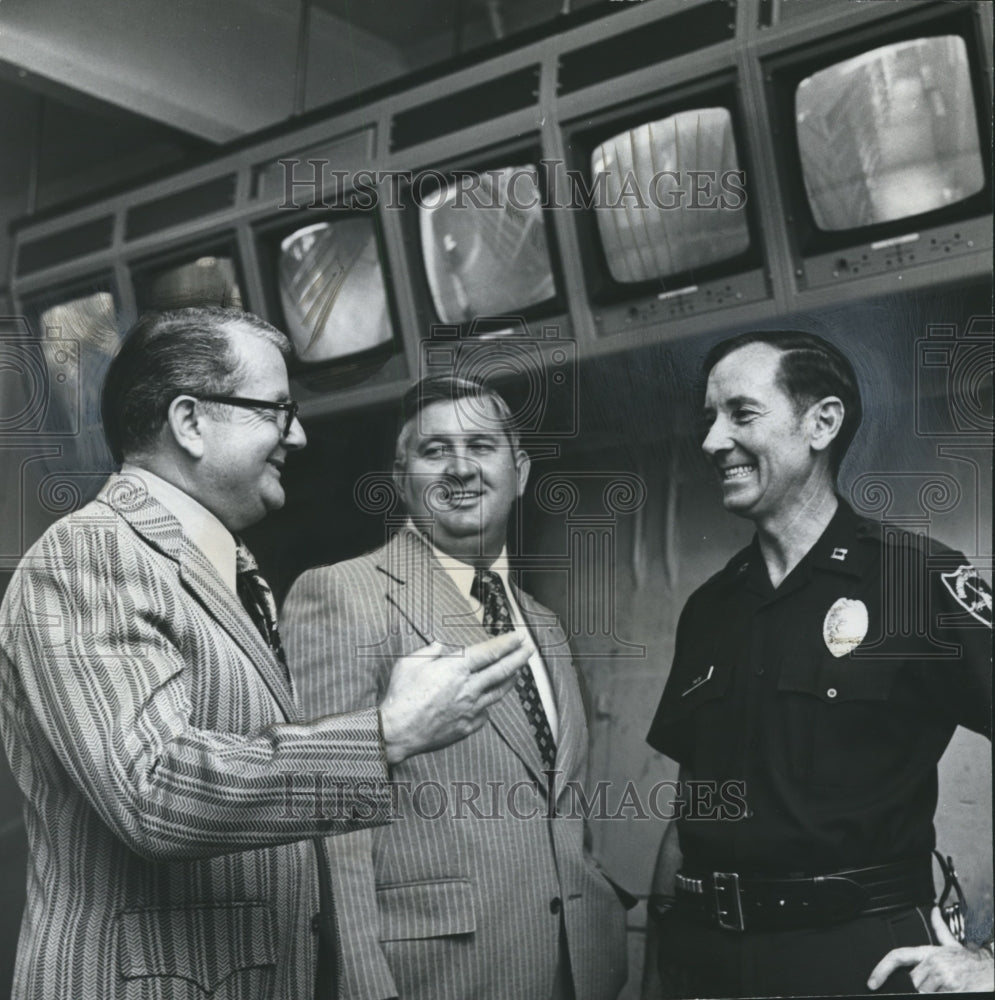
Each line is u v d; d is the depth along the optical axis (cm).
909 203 170
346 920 153
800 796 167
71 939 120
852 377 172
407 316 170
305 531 158
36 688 120
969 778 168
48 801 124
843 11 168
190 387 145
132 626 121
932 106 168
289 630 157
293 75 175
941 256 170
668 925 168
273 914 129
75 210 171
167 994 121
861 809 167
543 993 162
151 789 111
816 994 165
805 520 172
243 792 113
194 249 171
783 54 169
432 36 175
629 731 169
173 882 123
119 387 146
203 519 145
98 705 115
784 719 168
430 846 159
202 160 173
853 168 170
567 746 166
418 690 126
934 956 165
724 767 168
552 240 172
